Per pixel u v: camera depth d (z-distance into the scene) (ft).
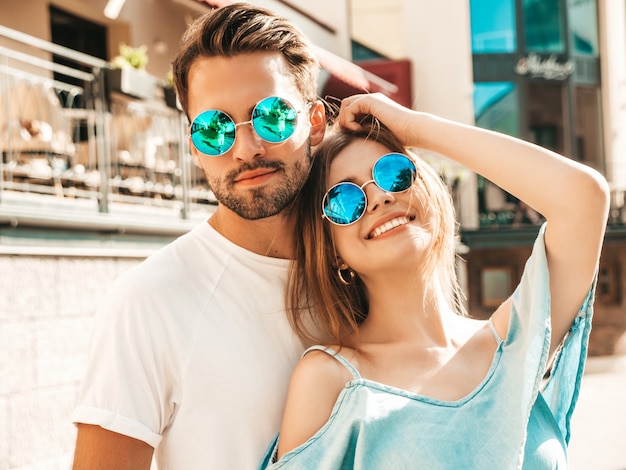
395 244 5.84
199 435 5.70
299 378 5.67
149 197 22.24
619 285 52.26
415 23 51.55
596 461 22.12
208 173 6.00
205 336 5.81
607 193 5.68
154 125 22.68
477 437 5.37
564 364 6.00
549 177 5.67
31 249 13.88
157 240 18.95
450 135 6.13
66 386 14.48
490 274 50.47
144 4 30.86
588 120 58.13
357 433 5.40
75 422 5.57
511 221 51.75
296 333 6.15
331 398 5.60
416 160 6.32
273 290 6.21
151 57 31.35
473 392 5.60
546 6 56.44
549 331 5.40
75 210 17.15
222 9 6.08
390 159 5.89
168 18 32.63
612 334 51.88
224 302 6.01
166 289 5.84
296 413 5.56
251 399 5.81
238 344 5.89
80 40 29.01
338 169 6.12
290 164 5.94
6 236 14.01
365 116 6.56
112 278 16.21
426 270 6.01
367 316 6.39
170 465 5.77
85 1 28.02
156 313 5.74
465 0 51.29
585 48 58.03
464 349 6.03
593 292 5.82
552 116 56.29
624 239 51.70
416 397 5.51
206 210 24.41
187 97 6.21
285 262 6.30
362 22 51.78
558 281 5.71
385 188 5.87
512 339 5.82
